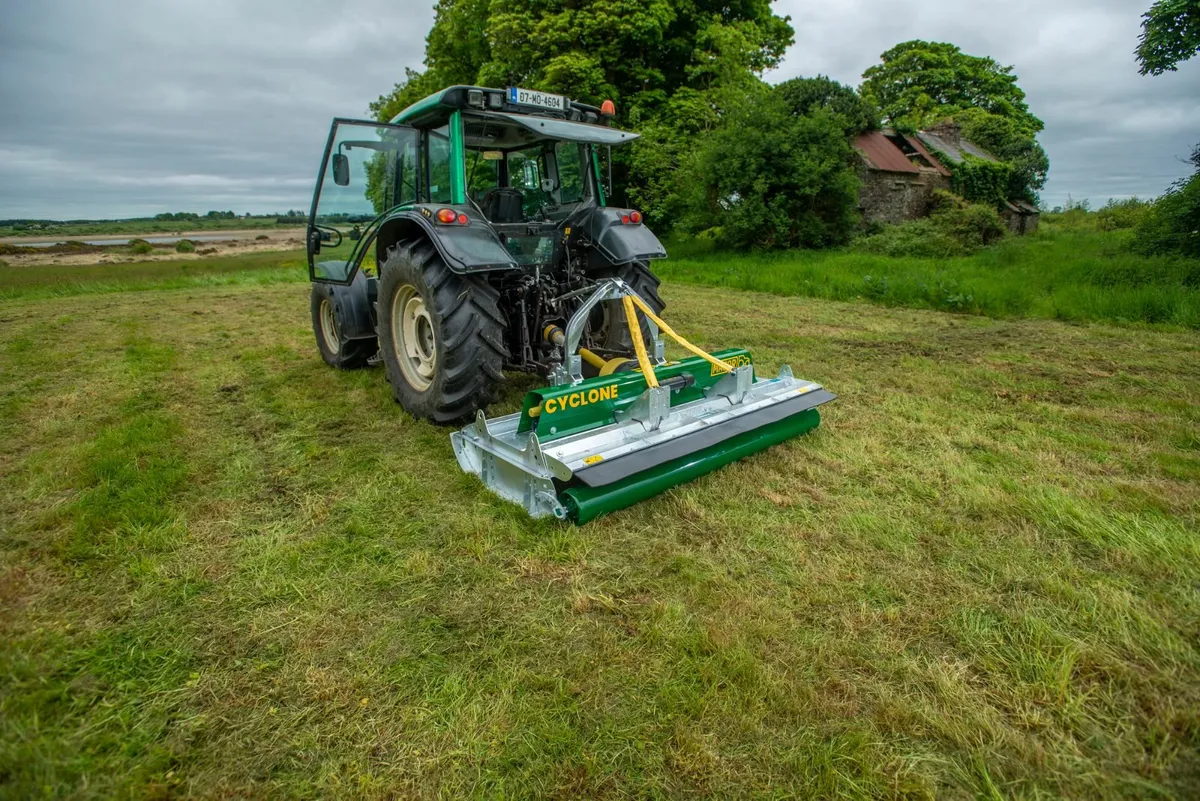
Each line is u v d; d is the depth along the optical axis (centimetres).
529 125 365
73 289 1091
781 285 995
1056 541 241
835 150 1516
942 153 2173
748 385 335
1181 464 309
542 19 1580
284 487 293
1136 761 148
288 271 1414
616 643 188
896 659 180
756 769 147
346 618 200
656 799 140
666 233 1827
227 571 225
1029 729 158
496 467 284
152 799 139
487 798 140
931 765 148
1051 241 1673
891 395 430
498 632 194
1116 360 525
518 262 393
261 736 156
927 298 845
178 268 1599
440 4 2002
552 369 357
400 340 396
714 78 1711
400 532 252
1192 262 921
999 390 441
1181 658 177
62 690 168
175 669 178
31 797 138
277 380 472
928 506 271
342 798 140
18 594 210
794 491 286
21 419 387
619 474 245
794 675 174
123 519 256
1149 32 1035
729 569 225
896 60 3781
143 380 473
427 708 164
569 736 155
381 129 409
